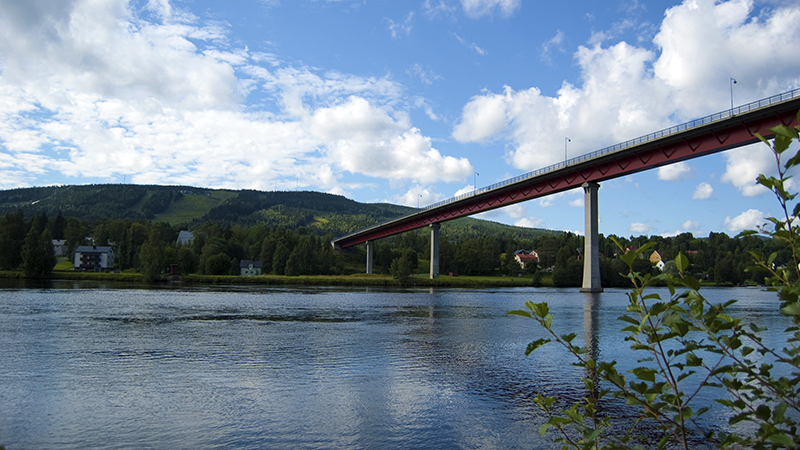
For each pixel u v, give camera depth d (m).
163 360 26.62
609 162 87.06
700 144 69.88
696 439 15.02
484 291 119.12
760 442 3.95
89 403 18.55
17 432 15.49
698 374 23.28
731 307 70.25
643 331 4.54
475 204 126.44
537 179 102.06
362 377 23.12
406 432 15.88
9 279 128.62
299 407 18.34
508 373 24.19
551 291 121.50
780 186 3.88
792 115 58.22
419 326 43.34
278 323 44.25
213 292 93.69
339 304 68.94
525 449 14.56
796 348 4.14
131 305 60.38
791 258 3.91
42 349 29.42
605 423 5.59
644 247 4.43
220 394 19.95
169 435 15.35
